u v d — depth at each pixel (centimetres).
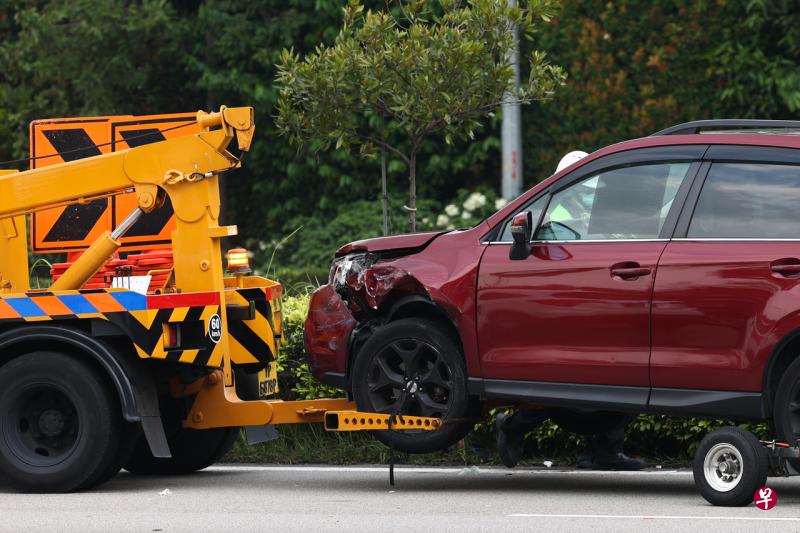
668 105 4691
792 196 1731
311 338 2066
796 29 4569
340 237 4962
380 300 1977
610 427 2117
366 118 4956
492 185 4994
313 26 5050
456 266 1914
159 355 1950
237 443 2427
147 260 2233
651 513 1684
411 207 2814
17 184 2106
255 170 5219
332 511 1748
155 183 2062
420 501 1838
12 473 1955
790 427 1691
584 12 4741
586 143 4762
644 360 1770
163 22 4934
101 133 2381
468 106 2730
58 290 2044
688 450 2216
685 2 4666
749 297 1705
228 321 2139
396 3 4688
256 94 4972
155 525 1634
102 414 1941
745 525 1566
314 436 2434
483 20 2725
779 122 1792
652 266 1772
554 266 1839
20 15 5153
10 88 5319
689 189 1792
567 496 1881
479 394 1889
